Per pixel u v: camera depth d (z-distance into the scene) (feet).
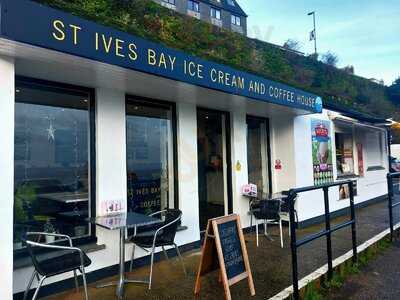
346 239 21.21
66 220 14.84
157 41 17.46
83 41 11.35
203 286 14.01
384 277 15.57
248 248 19.57
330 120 30.50
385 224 25.77
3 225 10.94
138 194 17.85
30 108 14.24
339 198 30.96
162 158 19.19
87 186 15.55
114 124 16.14
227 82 16.89
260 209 20.47
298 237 22.38
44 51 10.86
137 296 13.19
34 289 12.85
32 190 14.05
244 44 26.37
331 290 14.17
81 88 15.38
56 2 13.66
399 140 82.74
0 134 11.04
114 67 12.64
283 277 14.87
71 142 15.29
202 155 22.02
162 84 15.30
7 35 9.59
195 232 19.49
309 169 27.27
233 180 22.62
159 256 17.39
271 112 24.20
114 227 12.37
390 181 21.86
